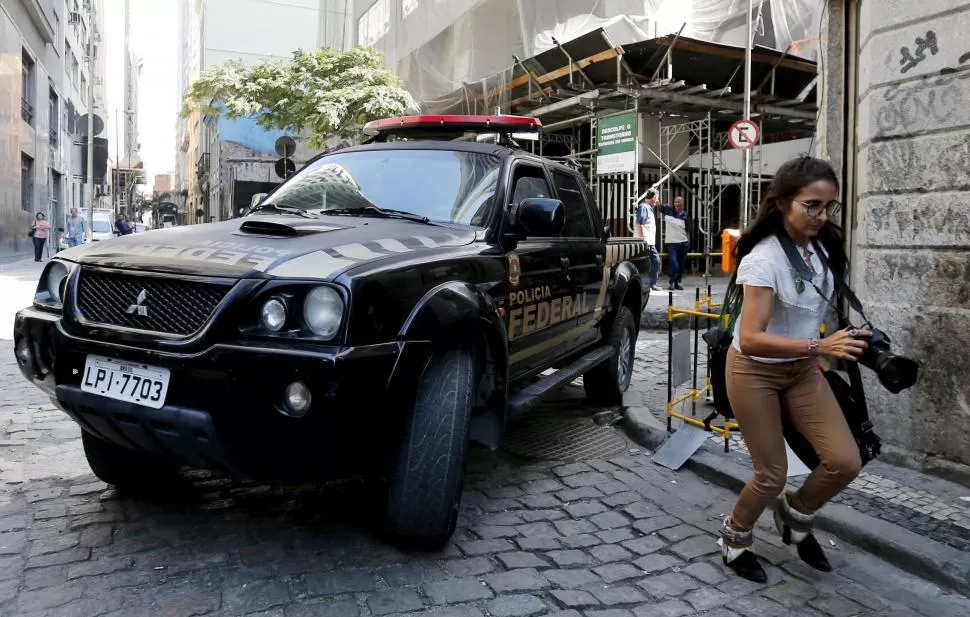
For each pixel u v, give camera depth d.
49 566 2.97
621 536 3.47
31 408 5.47
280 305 2.68
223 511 3.58
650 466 4.50
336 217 3.83
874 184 4.43
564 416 5.61
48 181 27.81
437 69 20.14
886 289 4.38
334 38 29.42
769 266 2.77
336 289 2.71
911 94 4.19
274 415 2.64
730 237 9.31
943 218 4.05
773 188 2.80
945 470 4.06
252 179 30.52
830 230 2.91
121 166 65.38
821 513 3.58
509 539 3.39
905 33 4.20
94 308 3.01
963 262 3.97
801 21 15.73
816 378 2.92
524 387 4.49
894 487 3.93
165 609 2.66
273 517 3.52
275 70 17.77
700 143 15.13
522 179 4.32
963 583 3.00
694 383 5.19
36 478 3.99
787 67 14.23
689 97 14.20
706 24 15.15
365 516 3.55
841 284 2.90
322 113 16.42
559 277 4.50
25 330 3.21
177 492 3.81
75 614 2.62
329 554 3.14
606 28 14.23
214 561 3.04
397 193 4.09
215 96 18.12
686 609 2.83
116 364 2.87
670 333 4.82
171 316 2.81
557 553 3.27
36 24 24.89
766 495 2.97
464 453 3.07
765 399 2.90
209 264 2.85
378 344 2.76
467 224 3.86
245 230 3.31
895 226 4.31
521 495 3.97
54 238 30.08
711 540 3.46
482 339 3.34
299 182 4.44
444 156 4.29
